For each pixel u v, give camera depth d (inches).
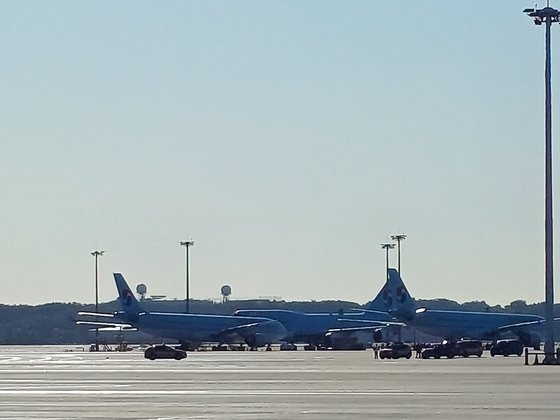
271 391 4028.1
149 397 3784.5
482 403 3368.6
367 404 3383.4
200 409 3265.3
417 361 7135.8
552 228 6136.8
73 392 4094.5
